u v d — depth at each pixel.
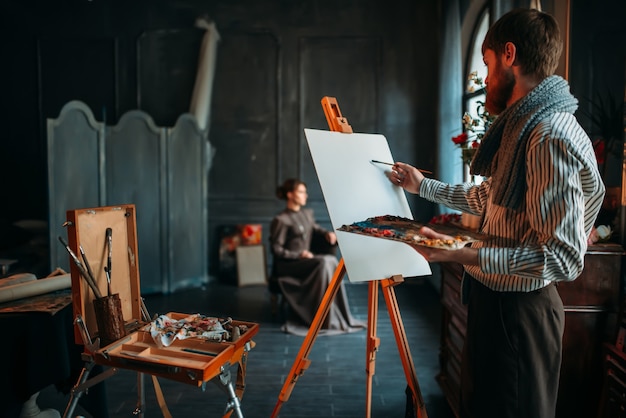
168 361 1.60
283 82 6.06
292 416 2.71
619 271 2.21
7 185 6.06
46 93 6.03
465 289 1.63
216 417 2.68
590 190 1.30
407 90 6.02
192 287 5.61
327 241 4.60
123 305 2.03
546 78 1.35
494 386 1.44
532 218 1.29
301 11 6.00
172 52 6.04
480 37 4.60
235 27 6.02
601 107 2.45
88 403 2.24
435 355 3.58
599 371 2.23
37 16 5.97
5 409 1.89
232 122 6.09
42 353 1.95
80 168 4.67
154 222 5.23
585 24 2.46
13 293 2.03
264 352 3.65
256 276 5.76
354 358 3.53
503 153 1.38
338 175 1.95
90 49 6.03
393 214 1.98
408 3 5.96
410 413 2.25
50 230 4.46
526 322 1.42
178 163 5.38
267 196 6.13
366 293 5.36
